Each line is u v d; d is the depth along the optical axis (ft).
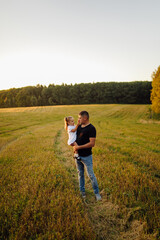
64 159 20.83
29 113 137.69
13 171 15.26
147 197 10.43
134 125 65.41
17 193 11.00
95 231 7.95
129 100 252.83
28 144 29.89
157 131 45.83
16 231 7.63
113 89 257.55
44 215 8.71
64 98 264.11
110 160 18.56
